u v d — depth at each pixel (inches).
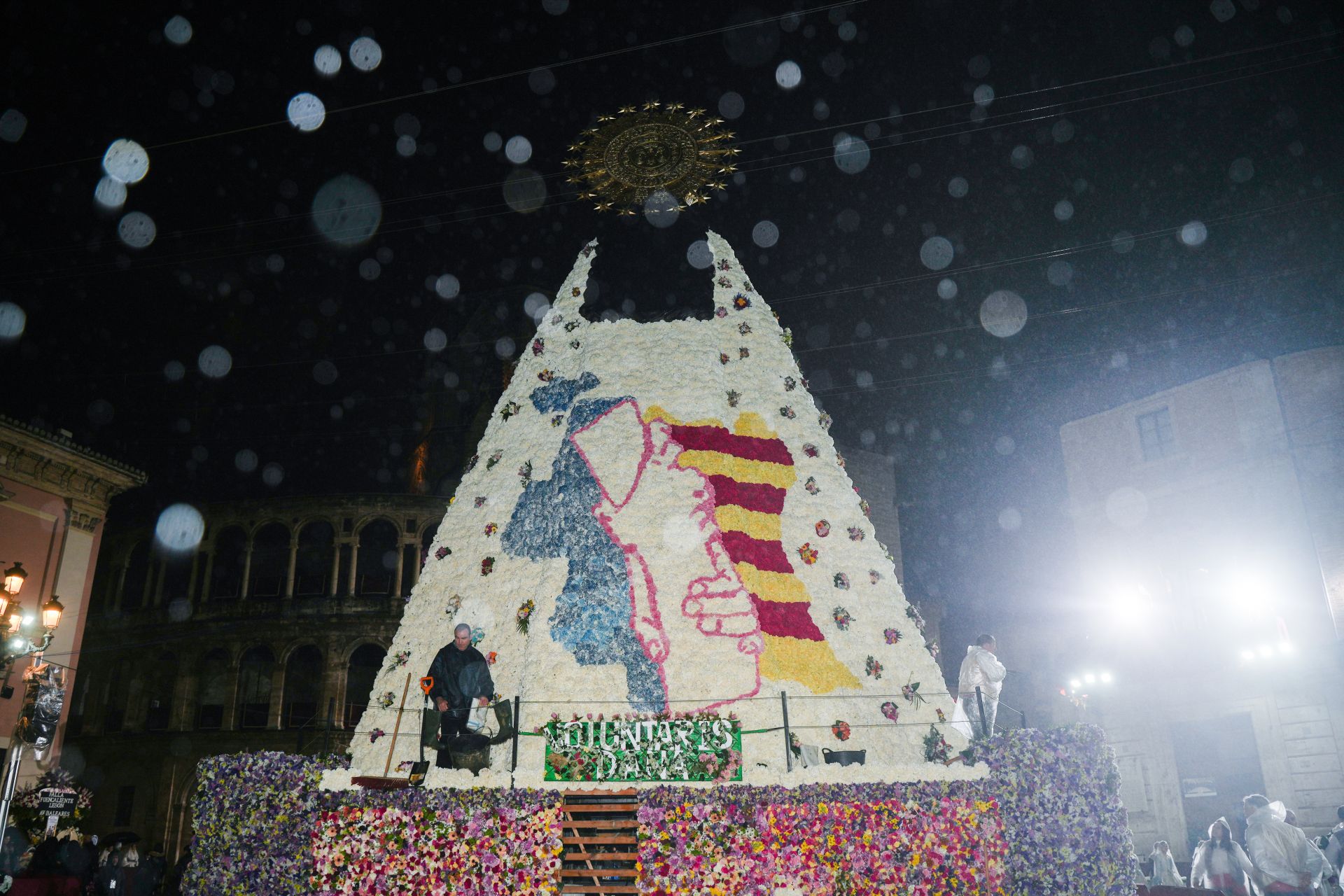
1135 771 1286.9
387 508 1732.3
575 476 671.8
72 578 1241.4
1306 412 1213.1
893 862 533.6
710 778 536.1
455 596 669.3
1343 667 1104.8
